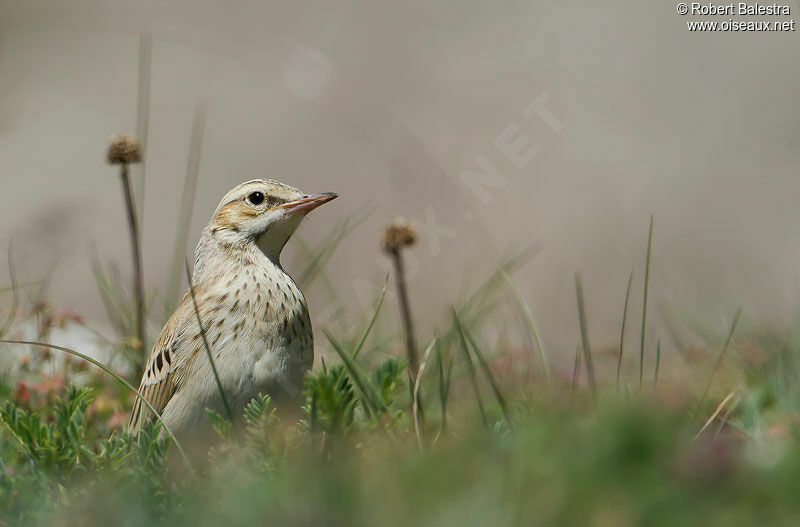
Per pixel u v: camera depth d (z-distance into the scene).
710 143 17.73
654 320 14.30
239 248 8.44
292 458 6.36
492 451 5.51
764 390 8.01
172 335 8.01
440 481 5.26
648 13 18.89
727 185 17.31
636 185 17.28
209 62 20.64
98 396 9.52
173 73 20.78
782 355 8.98
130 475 6.29
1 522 6.01
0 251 17.42
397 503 5.17
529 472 5.12
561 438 5.31
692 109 18.05
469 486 5.16
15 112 20.75
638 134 17.78
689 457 4.94
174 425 7.86
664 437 5.18
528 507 4.93
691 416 7.45
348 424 6.37
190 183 19.27
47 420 8.64
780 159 17.42
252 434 6.77
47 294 16.19
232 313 7.87
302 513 5.18
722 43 18.50
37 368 10.11
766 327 10.73
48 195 18.73
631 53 18.58
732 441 6.87
